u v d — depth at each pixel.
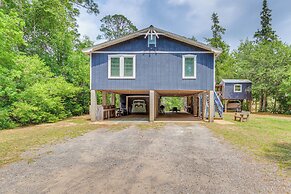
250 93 26.95
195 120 14.90
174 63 13.80
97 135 8.89
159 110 24.05
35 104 13.18
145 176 4.25
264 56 26.67
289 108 24.38
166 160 5.36
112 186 3.76
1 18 11.14
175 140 7.89
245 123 13.34
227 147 6.76
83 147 6.75
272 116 20.33
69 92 16.88
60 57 20.58
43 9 18.69
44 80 15.08
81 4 26.11
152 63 13.86
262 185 3.82
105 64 14.02
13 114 11.73
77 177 4.20
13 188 3.70
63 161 5.27
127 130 10.25
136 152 6.15
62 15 19.78
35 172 4.49
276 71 24.28
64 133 9.33
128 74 13.95
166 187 3.72
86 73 20.34
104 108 15.44
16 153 5.99
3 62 11.94
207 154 5.93
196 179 4.10
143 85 13.89
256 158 5.54
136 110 22.56
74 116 18.64
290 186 3.77
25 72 13.31
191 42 13.49
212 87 13.73
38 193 3.49
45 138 8.19
